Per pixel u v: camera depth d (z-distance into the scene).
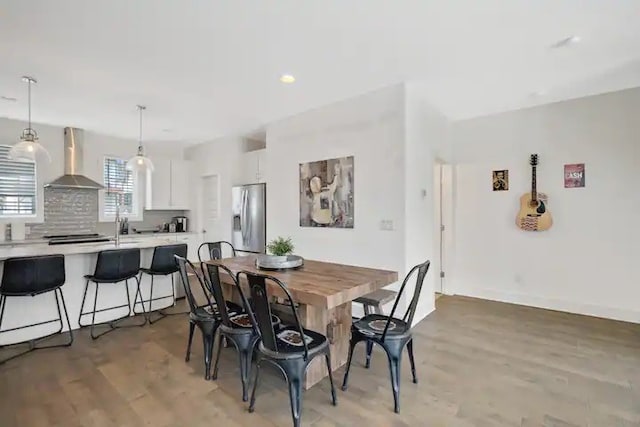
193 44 2.66
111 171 5.81
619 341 3.16
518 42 2.64
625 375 2.54
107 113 4.43
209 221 6.34
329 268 2.89
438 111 4.38
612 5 2.16
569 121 3.99
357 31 2.48
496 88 3.62
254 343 2.26
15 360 2.81
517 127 4.35
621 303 3.73
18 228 4.75
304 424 1.98
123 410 2.12
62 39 2.55
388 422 2.00
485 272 4.65
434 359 2.81
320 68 3.11
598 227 3.84
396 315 3.60
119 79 3.32
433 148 4.23
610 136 3.75
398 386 2.14
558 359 2.81
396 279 2.68
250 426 1.97
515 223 4.39
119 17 2.27
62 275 3.17
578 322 3.68
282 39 2.59
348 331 2.81
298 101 4.00
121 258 3.50
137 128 5.24
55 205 5.17
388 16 2.29
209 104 4.09
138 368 2.67
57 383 2.44
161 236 5.97
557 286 4.11
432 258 4.13
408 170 3.54
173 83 3.44
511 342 3.16
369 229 3.75
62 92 3.66
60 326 3.38
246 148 5.82
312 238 4.31
